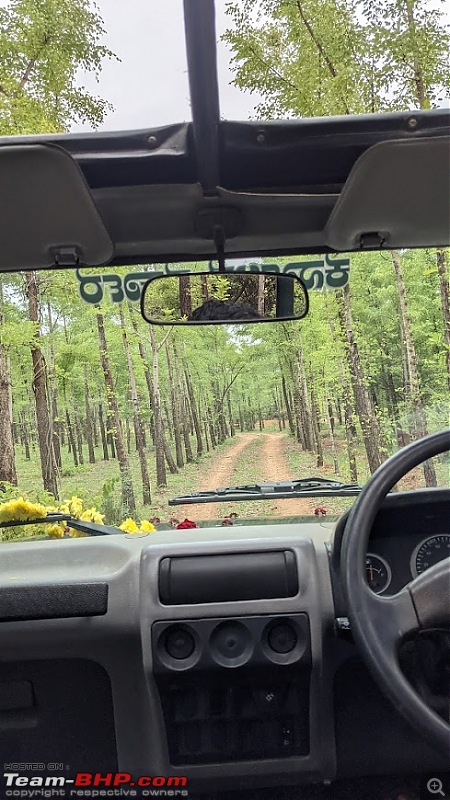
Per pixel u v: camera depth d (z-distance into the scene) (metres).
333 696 1.87
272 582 1.78
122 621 1.81
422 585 1.21
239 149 1.59
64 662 1.86
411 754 1.91
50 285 4.92
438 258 3.62
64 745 1.91
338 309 4.00
